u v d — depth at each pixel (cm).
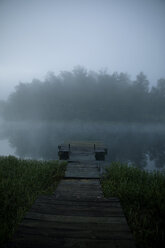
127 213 412
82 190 516
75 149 1311
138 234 339
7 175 668
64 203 412
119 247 260
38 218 337
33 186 570
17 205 452
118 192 507
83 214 357
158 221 382
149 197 473
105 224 320
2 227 353
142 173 728
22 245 262
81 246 261
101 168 948
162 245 308
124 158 1344
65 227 308
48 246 260
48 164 856
